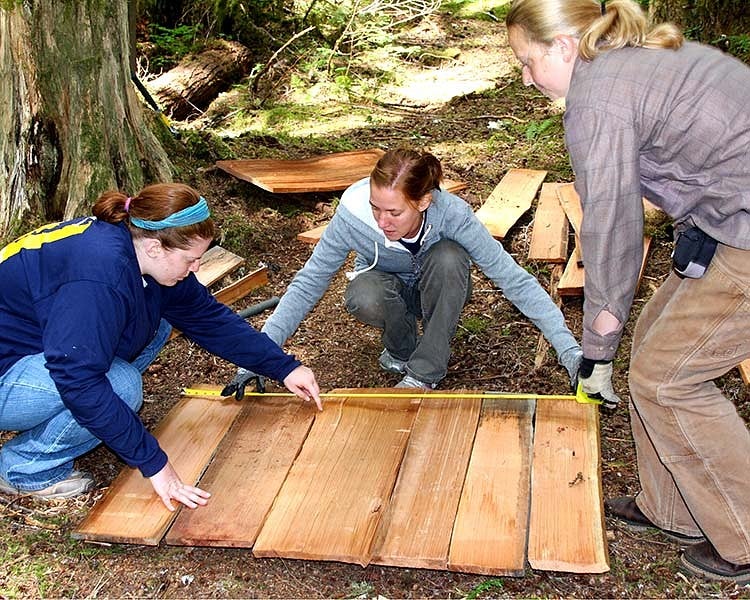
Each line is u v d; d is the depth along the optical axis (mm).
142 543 2898
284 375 3336
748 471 2539
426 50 10484
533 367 4129
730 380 3857
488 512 2885
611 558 2900
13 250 2914
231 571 2891
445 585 2807
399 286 3795
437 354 3721
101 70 4758
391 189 3104
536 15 2314
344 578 2850
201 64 8641
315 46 9852
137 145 5121
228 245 5289
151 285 3037
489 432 3316
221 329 3287
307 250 5414
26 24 4504
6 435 3717
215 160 6301
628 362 4090
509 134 7562
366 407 3529
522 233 5422
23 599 2799
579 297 4633
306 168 6160
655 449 2721
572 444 3195
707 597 2723
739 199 2221
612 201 2230
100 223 2820
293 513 2955
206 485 3121
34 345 3043
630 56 2262
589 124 2223
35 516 3199
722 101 2201
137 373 3188
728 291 2338
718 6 6719
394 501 2977
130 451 2824
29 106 4609
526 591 2770
